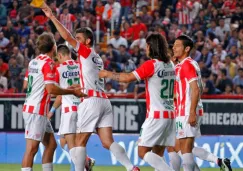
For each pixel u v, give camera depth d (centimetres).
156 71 2023
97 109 2183
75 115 2466
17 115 3441
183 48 2188
